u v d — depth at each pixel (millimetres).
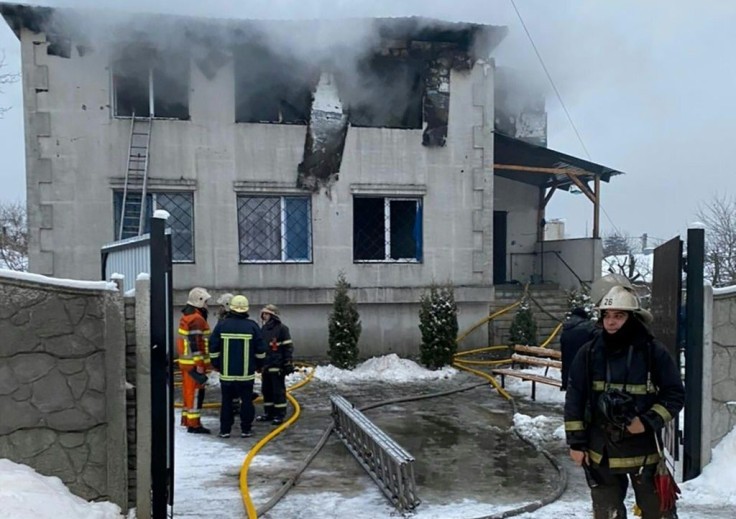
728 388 5531
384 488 5219
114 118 11891
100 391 4340
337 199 12859
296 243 12922
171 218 12297
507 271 17422
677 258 5336
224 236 12367
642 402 3379
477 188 13430
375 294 12898
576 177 15578
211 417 8328
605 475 3492
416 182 13188
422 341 12375
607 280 4582
